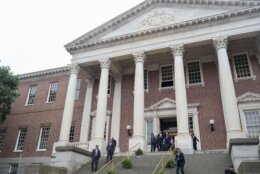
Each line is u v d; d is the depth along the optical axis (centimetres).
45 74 3212
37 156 2753
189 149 1752
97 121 2150
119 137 2438
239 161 1370
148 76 2595
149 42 2244
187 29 2144
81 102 2811
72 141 2628
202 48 2312
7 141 3039
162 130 2412
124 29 2406
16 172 2805
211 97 2261
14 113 3178
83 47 2498
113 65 2500
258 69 2200
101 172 1556
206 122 2181
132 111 2502
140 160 1666
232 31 1992
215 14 2048
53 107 2970
